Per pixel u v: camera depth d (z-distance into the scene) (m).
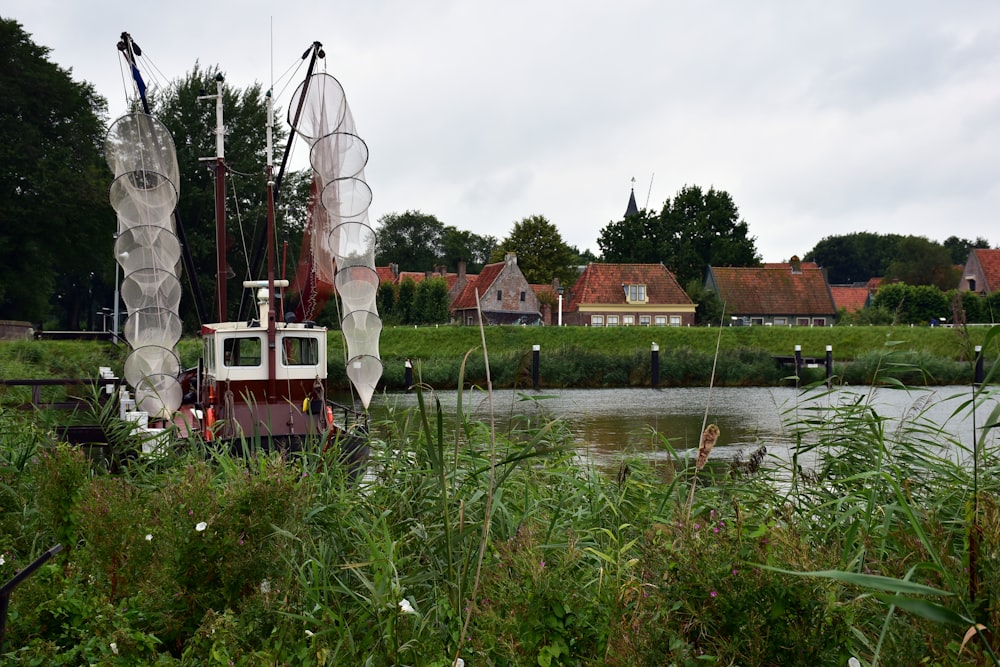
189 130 48.16
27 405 8.26
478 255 120.94
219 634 2.95
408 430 5.45
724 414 22.67
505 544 3.74
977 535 2.52
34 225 41.38
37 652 2.86
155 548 3.56
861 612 3.26
